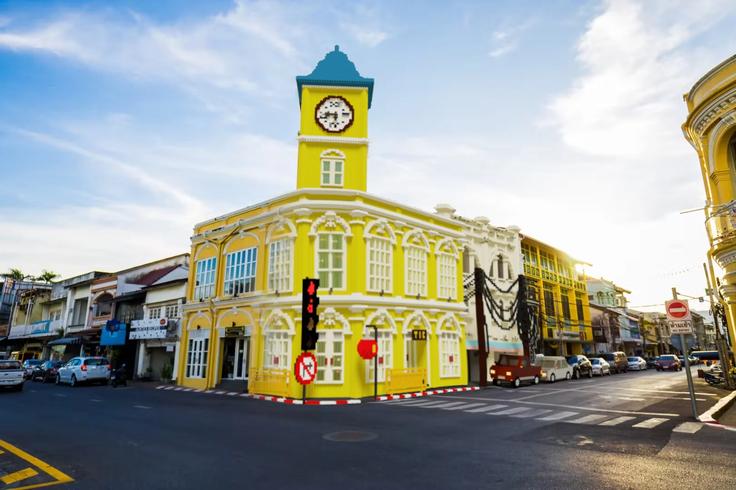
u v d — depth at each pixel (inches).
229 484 241.4
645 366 1932.8
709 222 737.6
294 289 771.4
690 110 734.5
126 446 335.6
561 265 1738.4
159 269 1501.0
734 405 589.9
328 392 727.1
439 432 396.8
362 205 804.6
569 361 1348.4
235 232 950.4
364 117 888.3
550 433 391.9
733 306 650.8
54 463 286.7
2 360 855.7
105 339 1275.8
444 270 997.2
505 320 1216.2
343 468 272.8
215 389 876.6
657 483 243.6
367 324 777.6
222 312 928.9
